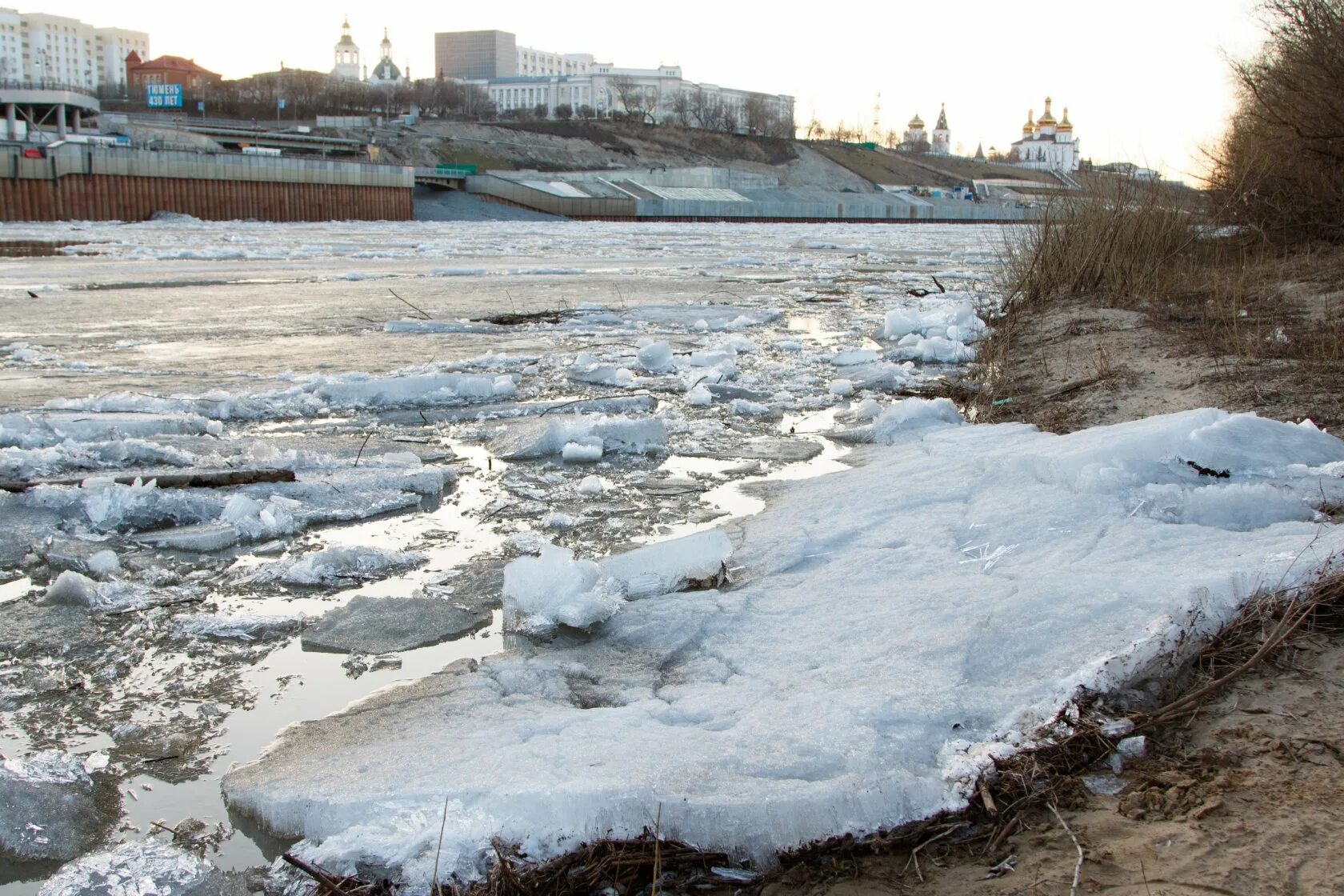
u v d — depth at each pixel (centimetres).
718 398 950
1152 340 999
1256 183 1584
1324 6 1597
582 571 458
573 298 1784
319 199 6141
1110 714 339
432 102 12062
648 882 277
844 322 1516
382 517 607
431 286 1973
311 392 905
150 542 552
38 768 331
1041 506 534
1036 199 1588
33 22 14950
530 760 316
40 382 952
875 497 591
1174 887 254
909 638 388
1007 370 1002
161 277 2108
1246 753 311
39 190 5006
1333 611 387
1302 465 567
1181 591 393
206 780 338
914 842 288
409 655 429
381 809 300
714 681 383
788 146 11456
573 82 14562
